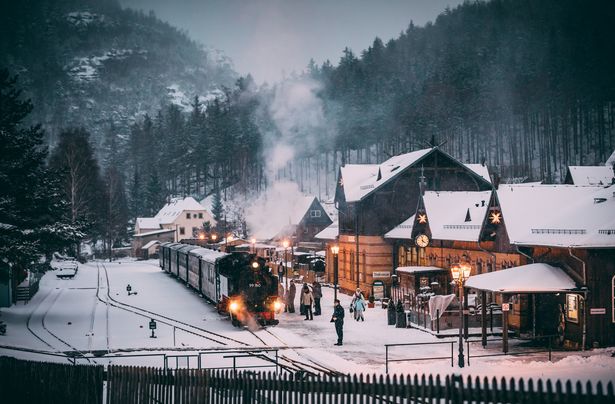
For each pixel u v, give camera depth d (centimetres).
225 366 2466
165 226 13450
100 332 3428
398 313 3569
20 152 3750
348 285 5472
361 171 5659
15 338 3095
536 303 3153
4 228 3572
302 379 1351
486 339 2986
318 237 6388
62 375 1709
